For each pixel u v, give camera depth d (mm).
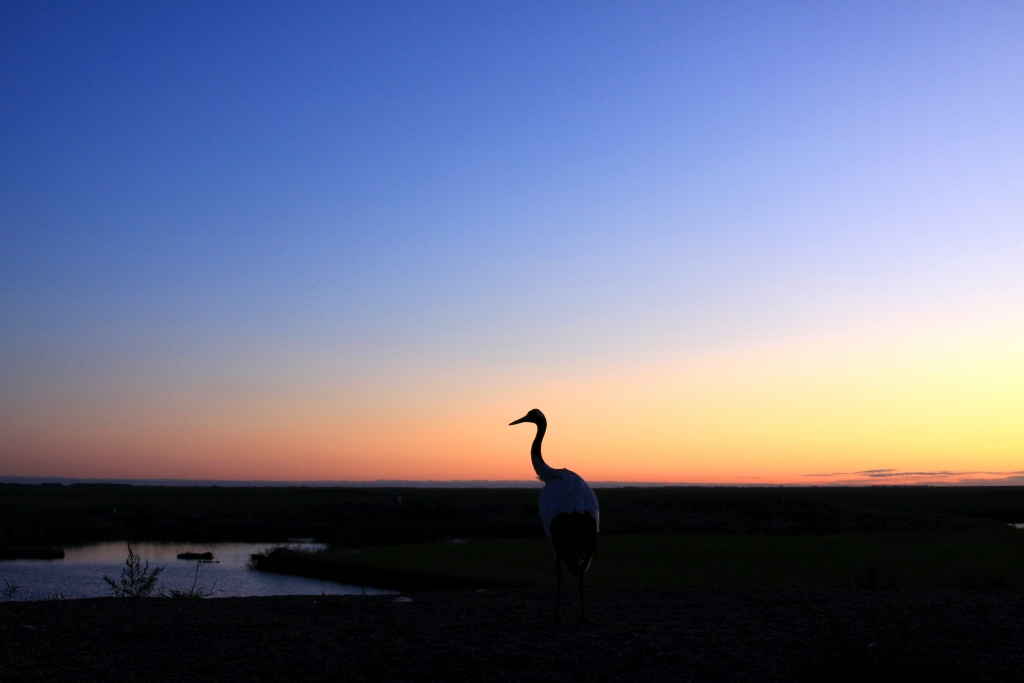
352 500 84312
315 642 8664
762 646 8055
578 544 9133
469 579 25234
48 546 42219
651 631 8812
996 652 7578
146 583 13930
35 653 8344
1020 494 103875
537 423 11406
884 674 6785
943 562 24281
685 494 104688
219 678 7371
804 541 33469
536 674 7211
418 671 7383
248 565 33469
